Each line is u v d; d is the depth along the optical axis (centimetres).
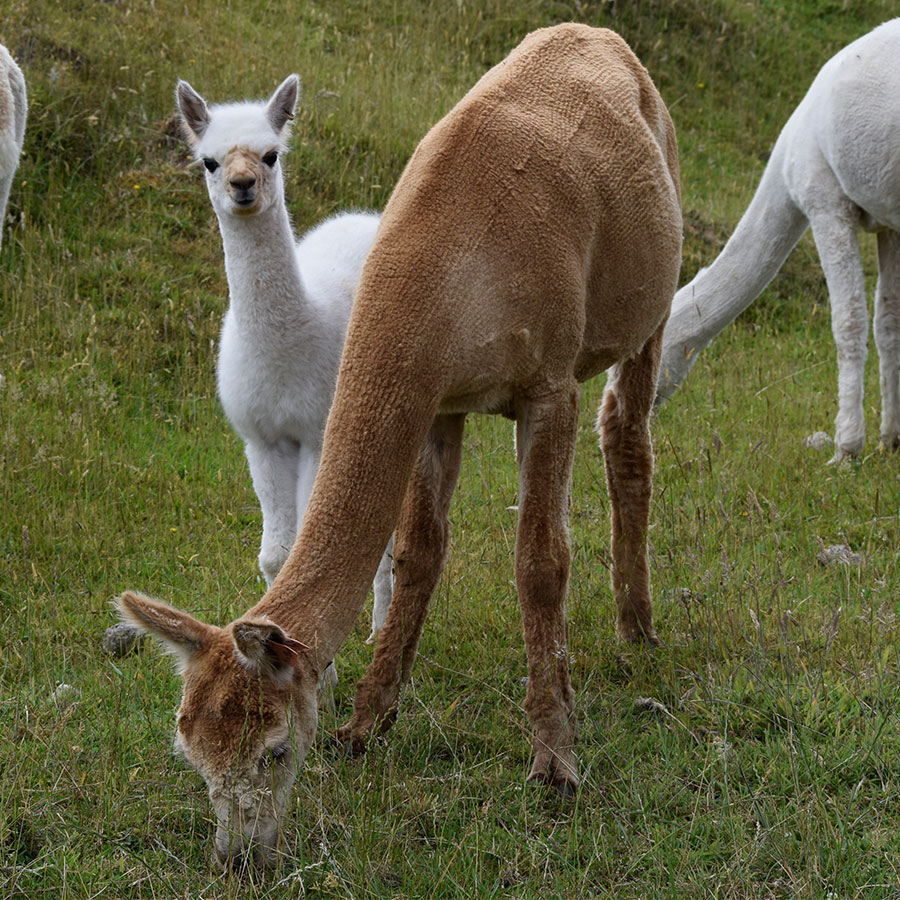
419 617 855
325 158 2044
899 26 1432
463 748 866
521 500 801
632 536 1009
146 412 1512
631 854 739
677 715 901
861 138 1422
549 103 827
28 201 1791
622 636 1025
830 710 899
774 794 805
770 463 1436
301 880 677
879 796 799
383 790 778
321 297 962
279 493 950
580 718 904
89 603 1074
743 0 3353
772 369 1858
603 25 2986
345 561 682
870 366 2022
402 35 2714
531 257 753
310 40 2542
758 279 1521
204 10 2445
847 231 1479
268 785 634
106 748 827
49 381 1471
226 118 928
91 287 1692
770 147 2859
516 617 1072
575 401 802
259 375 923
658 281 893
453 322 713
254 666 633
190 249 1809
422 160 762
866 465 1470
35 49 2008
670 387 1492
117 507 1277
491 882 712
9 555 1151
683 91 2938
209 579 1126
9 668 950
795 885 689
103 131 1938
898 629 1005
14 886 691
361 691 858
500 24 2892
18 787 770
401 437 697
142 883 704
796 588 1100
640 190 858
